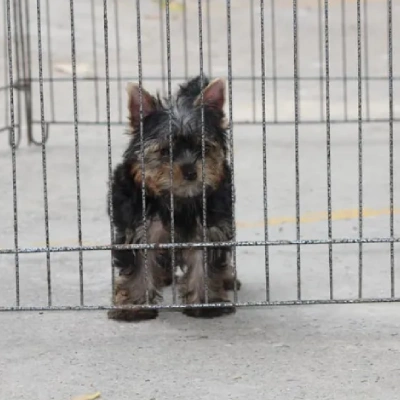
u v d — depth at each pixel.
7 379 6.67
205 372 6.73
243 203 11.06
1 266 9.11
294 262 9.12
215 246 7.54
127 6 23.34
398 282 8.49
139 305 7.61
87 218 10.61
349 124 14.97
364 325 7.56
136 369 6.80
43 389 6.51
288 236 9.84
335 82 17.52
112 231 7.71
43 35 20.22
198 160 7.54
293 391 6.42
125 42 20.31
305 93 16.80
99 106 15.84
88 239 9.84
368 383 6.53
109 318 7.79
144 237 7.64
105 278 8.72
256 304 7.39
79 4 23.19
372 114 15.30
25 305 8.03
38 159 13.14
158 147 7.57
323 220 10.38
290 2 24.25
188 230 7.79
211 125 7.70
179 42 20.59
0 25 20.25
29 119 13.88
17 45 14.09
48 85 17.02
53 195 11.53
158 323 7.70
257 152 13.40
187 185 7.50
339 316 7.76
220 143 7.73
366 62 16.33
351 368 6.77
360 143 7.41
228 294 8.32
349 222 10.29
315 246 9.58
